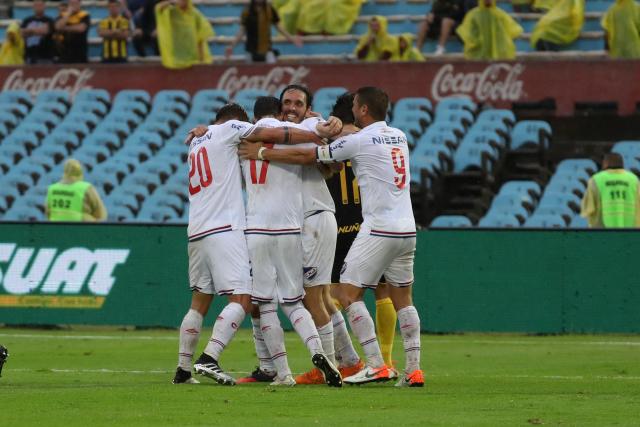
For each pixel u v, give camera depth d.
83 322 50.84
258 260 29.62
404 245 29.00
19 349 42.47
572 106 67.75
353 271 29.11
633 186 52.06
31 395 27.23
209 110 70.00
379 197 28.89
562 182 60.16
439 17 73.62
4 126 72.94
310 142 29.66
